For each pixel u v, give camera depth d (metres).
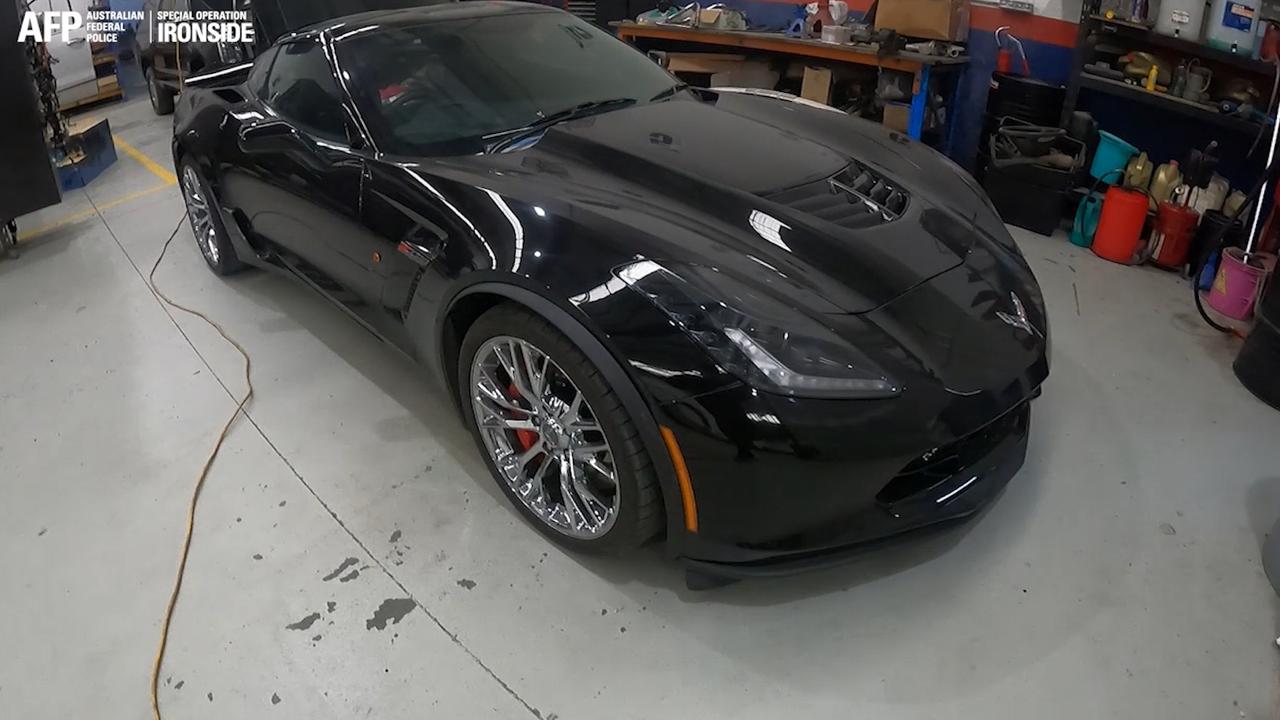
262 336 3.08
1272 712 1.57
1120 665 1.68
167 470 2.38
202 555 2.05
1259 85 3.44
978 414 1.62
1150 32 3.61
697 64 5.41
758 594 1.88
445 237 1.96
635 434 1.67
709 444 1.54
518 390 1.92
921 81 4.32
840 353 1.56
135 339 3.11
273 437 2.49
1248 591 1.86
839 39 4.71
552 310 1.70
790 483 1.54
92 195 4.87
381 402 2.64
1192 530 2.04
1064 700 1.61
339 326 3.14
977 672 1.67
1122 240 3.60
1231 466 2.28
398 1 5.15
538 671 1.71
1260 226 3.26
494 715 1.62
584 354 1.67
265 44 5.20
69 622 1.89
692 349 1.55
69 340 3.12
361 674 1.72
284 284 3.52
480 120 2.33
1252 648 1.71
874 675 1.68
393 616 1.85
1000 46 4.45
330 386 2.74
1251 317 3.06
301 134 2.47
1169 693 1.62
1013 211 4.06
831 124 2.59
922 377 1.60
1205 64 3.67
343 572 1.98
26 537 2.15
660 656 1.73
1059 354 2.87
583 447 1.81
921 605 1.84
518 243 1.79
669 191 1.99
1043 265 3.64
